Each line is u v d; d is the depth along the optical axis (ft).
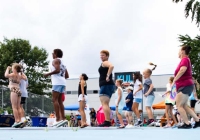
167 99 33.42
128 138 15.44
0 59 156.66
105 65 27.17
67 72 30.04
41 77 164.25
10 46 159.33
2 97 49.67
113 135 18.02
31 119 52.44
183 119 25.88
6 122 42.34
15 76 29.17
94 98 162.81
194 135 17.65
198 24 74.02
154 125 35.40
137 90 35.24
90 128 28.12
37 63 163.73
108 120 28.35
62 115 29.30
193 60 67.77
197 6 73.36
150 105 35.47
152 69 37.50
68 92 166.71
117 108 30.68
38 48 166.50
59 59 28.63
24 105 52.80
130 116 34.78
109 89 27.58
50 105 62.59
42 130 24.76
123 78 65.31
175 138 15.28
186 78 24.80
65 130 24.63
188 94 25.18
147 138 15.35
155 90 147.95
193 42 68.13
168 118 33.35
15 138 15.61
